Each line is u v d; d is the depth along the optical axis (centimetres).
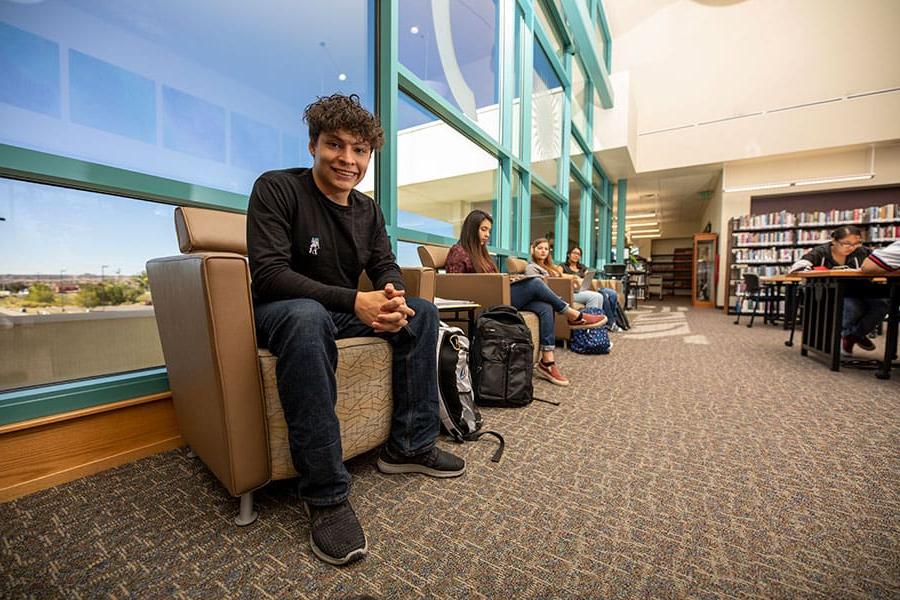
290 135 164
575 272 445
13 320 100
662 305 976
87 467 100
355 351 96
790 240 673
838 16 589
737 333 416
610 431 137
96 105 107
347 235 109
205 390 80
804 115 621
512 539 79
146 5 118
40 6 98
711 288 866
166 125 123
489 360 165
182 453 113
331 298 89
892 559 73
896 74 567
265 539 77
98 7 107
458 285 208
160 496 91
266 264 88
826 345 251
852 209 648
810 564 72
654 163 734
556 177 477
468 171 300
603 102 616
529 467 110
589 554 74
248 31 146
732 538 80
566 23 457
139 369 117
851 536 80
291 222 99
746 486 100
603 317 243
